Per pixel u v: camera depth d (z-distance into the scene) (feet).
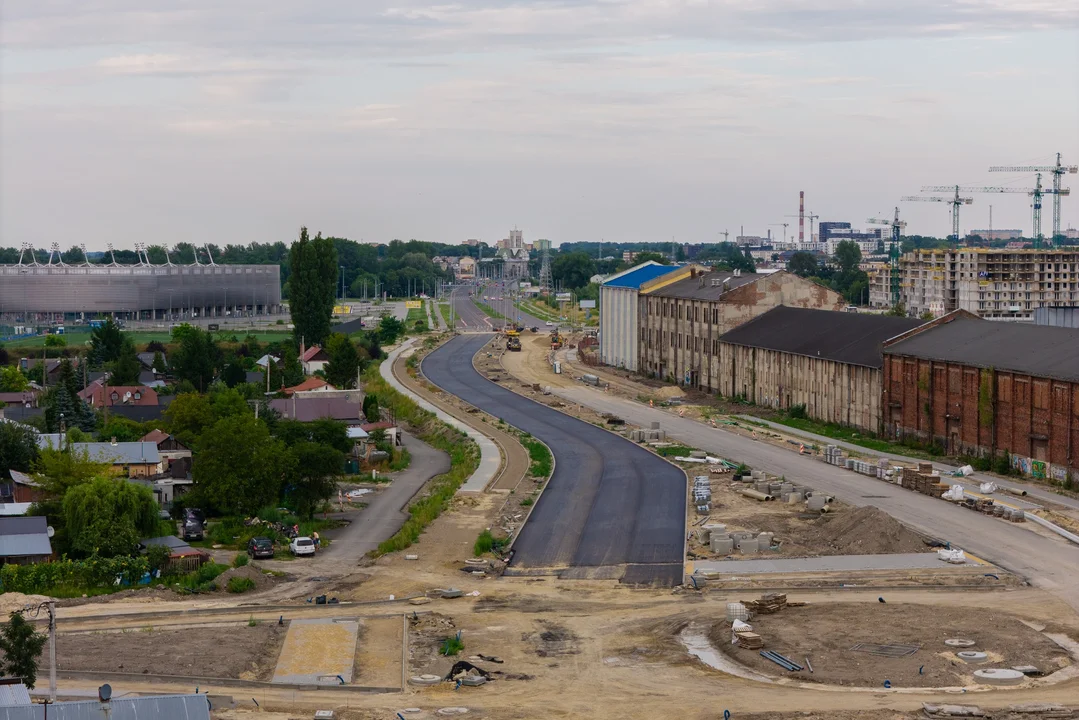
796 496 355.77
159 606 263.49
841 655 223.71
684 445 457.68
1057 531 310.86
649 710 198.80
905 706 196.85
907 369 439.22
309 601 269.44
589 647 234.17
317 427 420.36
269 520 344.08
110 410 516.73
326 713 195.11
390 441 485.56
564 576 288.30
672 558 301.63
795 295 606.55
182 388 599.16
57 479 335.26
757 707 198.70
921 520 326.65
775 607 252.62
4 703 167.02
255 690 209.77
